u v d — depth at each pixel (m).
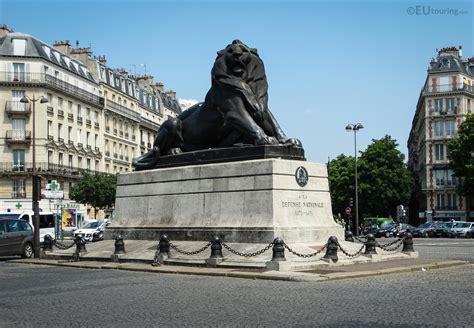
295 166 18.08
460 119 79.88
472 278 13.95
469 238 53.91
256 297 11.04
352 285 12.60
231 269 15.47
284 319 8.87
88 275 15.75
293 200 17.84
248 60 19.44
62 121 63.47
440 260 18.28
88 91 69.81
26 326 8.66
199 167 19.44
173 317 9.17
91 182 61.56
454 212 79.88
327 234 18.38
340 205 75.88
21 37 60.47
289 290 11.90
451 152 68.38
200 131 20.53
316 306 9.95
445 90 80.62
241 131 18.94
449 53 82.00
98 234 42.62
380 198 72.62
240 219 17.92
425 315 9.06
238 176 18.23
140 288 12.70
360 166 73.19
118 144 77.81
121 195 22.33
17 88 59.41
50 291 12.49
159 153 21.80
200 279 14.22
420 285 12.59
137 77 93.69
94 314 9.58
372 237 18.02
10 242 23.19
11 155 59.34
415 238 54.22
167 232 19.84
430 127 81.81
